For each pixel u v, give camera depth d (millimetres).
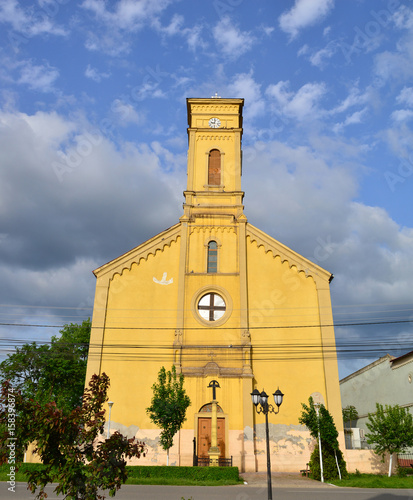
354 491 20812
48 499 17656
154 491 19938
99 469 9234
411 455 34469
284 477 26078
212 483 22969
